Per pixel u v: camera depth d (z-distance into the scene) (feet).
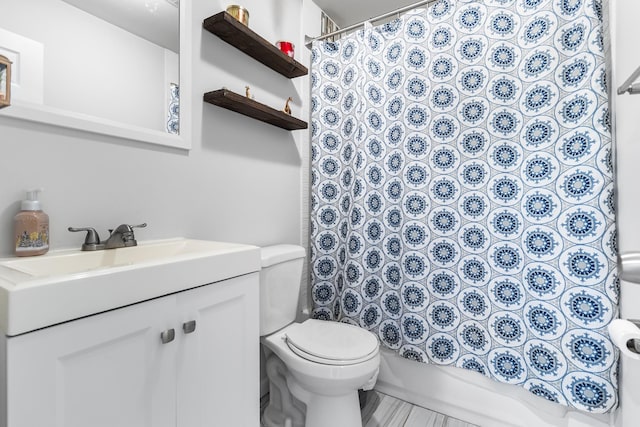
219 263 2.89
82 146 3.19
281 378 4.84
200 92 4.35
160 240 3.86
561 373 3.89
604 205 3.64
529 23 4.20
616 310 3.61
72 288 1.91
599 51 3.69
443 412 4.96
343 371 3.72
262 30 5.39
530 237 4.13
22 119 2.78
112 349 2.14
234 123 4.89
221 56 4.66
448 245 4.72
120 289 2.14
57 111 2.96
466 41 4.64
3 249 2.72
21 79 2.76
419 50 5.02
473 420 4.74
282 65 5.46
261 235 5.41
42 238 2.78
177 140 3.99
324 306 5.99
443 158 4.78
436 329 4.78
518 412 4.40
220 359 2.93
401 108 5.16
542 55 4.09
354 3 6.72
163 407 2.45
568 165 3.87
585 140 3.76
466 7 4.66
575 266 3.81
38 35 2.88
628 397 3.44
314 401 4.16
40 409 1.81
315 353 3.91
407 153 5.07
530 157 4.15
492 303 4.39
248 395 3.23
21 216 2.69
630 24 3.40
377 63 5.44
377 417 4.86
